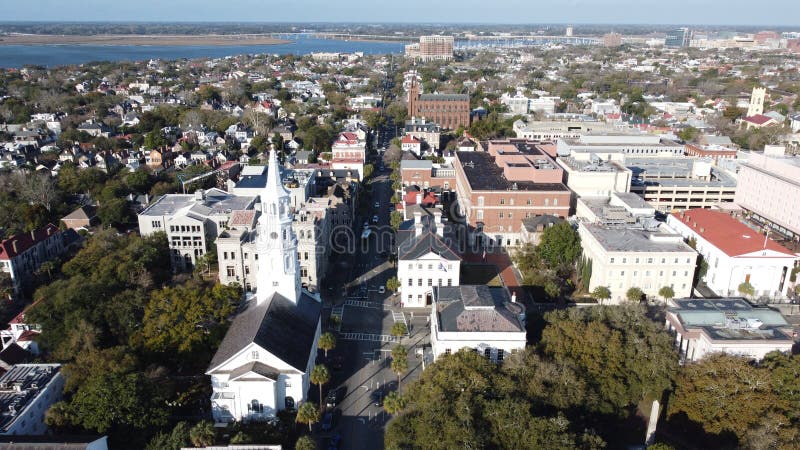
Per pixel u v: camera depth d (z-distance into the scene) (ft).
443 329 398.62
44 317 442.91
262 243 414.82
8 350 431.02
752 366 363.97
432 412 321.11
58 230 654.94
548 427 311.06
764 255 550.36
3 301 533.14
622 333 401.70
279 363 369.91
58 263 602.03
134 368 385.70
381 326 504.43
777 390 349.82
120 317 437.17
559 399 343.46
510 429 314.14
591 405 349.82
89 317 435.94
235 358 367.45
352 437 367.66
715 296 568.00
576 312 420.36
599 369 370.53
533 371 361.10
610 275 537.24
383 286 579.89
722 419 338.75
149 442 335.88
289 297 428.15
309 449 312.09
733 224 613.11
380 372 437.17
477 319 402.72
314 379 376.48
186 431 325.01
